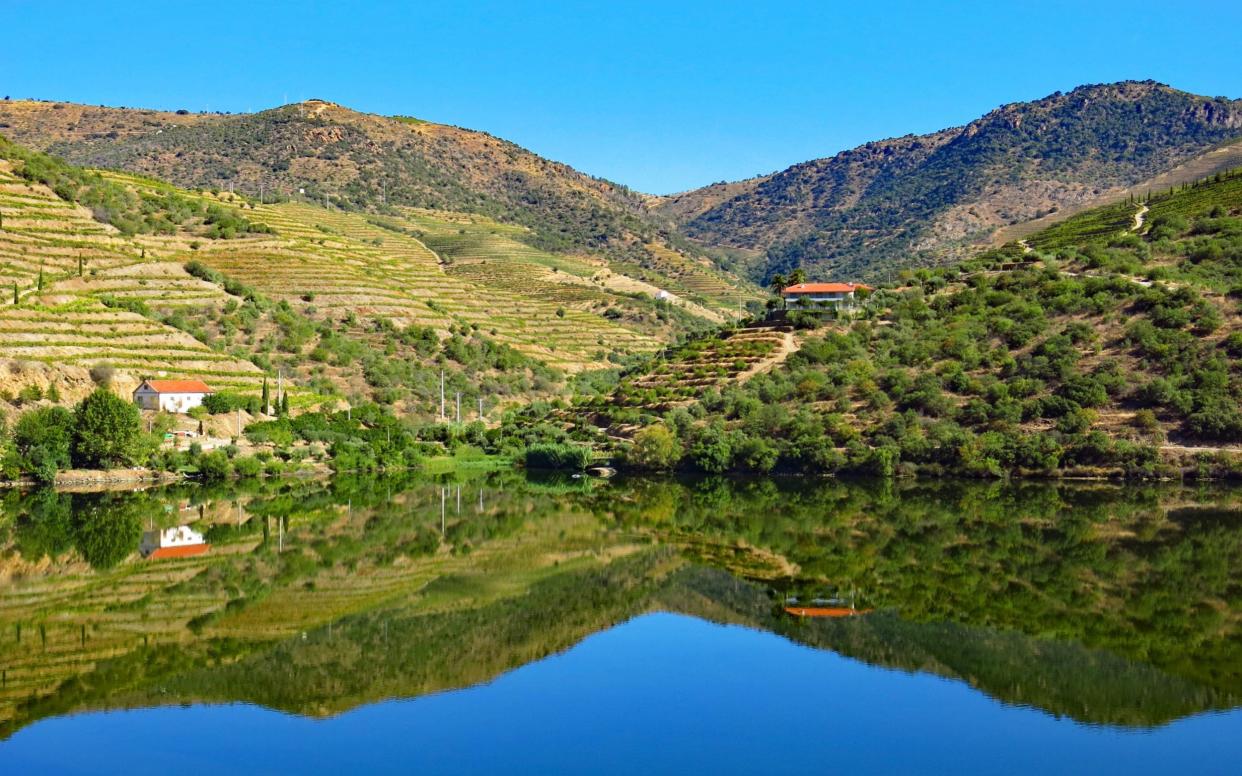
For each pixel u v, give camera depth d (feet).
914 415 470.80
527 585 270.67
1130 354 469.57
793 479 469.16
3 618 230.89
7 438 431.02
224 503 400.47
